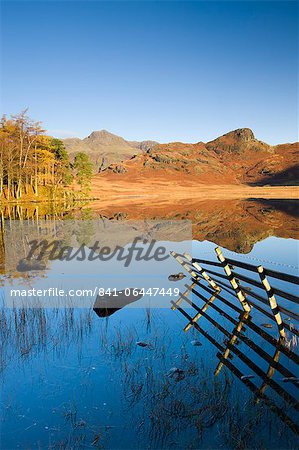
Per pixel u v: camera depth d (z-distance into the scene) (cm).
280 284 896
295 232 1900
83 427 383
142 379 472
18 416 403
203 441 360
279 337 590
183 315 719
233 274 734
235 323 670
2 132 5344
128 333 623
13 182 5519
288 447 347
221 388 444
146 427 382
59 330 638
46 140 6012
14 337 604
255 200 5000
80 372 494
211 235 1869
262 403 417
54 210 3766
